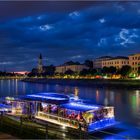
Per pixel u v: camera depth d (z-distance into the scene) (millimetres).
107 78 183250
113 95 86250
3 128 20406
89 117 23359
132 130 27391
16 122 23547
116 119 37594
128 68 169250
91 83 165625
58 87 151625
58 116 25594
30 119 28078
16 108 30328
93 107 24609
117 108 52250
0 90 125625
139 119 38156
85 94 91812
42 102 27812
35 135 18266
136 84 130625
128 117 40062
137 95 85438
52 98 28766
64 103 26844
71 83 189375
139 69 164125
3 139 16938
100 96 82812
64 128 24188
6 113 30094
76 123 23672
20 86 170750
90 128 23000
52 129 22594
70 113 24594
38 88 142625
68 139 18312
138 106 55562
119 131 25719
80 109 23953
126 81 148375
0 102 33219
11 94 97375
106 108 24797
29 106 29094
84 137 18906
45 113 27016
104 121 24312
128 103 61938
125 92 99438
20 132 18562
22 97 31859
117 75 182625
